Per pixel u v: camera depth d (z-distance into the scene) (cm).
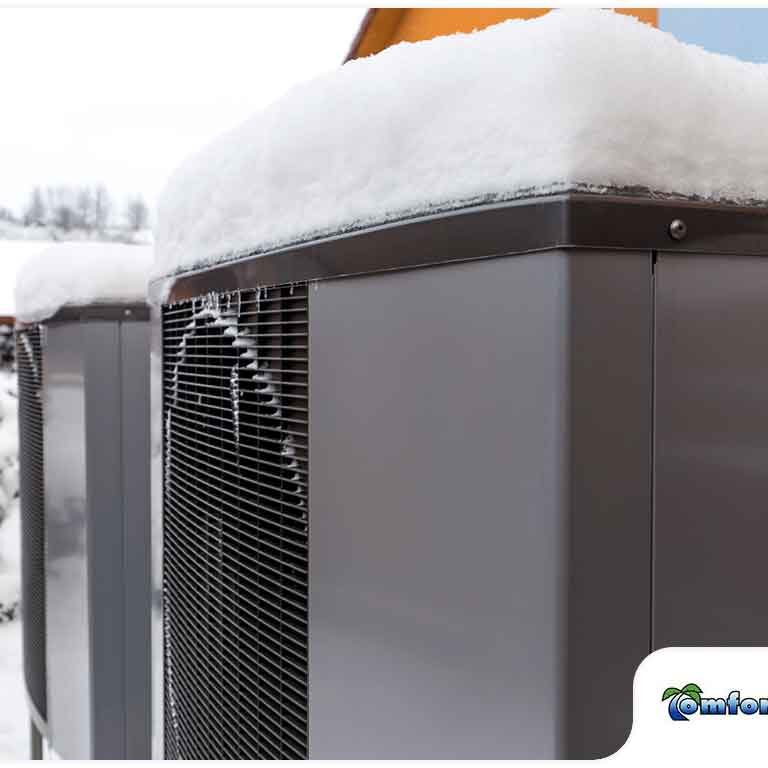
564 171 63
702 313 69
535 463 65
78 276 237
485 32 74
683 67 71
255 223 111
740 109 72
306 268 95
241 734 123
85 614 237
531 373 65
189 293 140
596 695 65
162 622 171
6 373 698
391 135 81
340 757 92
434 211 74
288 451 103
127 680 239
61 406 254
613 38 67
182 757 156
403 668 81
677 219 67
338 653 92
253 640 116
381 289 82
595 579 65
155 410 172
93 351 234
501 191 67
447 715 75
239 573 118
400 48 87
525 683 67
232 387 119
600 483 65
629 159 65
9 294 809
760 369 72
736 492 71
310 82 101
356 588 88
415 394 78
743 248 70
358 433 87
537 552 65
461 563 73
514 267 67
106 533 236
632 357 66
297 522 102
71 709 253
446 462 74
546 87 65
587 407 64
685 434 68
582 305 63
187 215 142
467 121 72
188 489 147
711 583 70
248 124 119
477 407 71
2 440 621
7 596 607
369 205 83
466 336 72
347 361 88
